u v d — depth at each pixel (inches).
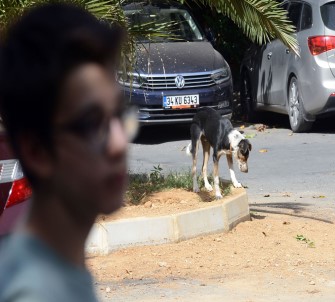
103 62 104.6
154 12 778.2
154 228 482.3
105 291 417.4
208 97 929.5
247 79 1096.8
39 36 102.0
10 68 101.4
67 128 102.5
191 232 495.2
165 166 788.6
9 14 472.4
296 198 644.1
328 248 496.4
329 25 903.7
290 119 968.9
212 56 948.0
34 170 104.1
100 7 496.4
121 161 104.6
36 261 101.8
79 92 102.5
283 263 468.1
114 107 104.3
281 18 587.2
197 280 438.9
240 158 572.7
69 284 102.4
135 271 447.2
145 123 918.4
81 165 103.2
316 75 905.5
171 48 944.3
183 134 993.5
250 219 550.6
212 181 610.5
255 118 1101.7
